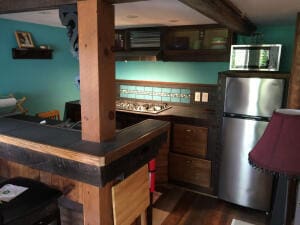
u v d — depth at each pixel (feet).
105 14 4.61
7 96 10.06
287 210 4.48
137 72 13.34
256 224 8.64
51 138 5.18
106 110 4.94
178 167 10.88
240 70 9.42
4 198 4.59
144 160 5.72
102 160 4.27
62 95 12.78
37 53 11.12
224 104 9.22
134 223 6.44
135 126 6.08
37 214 4.58
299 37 7.66
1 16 9.17
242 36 10.88
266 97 8.41
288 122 3.81
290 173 3.70
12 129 5.84
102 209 5.07
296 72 7.86
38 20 10.11
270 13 7.59
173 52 11.34
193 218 8.90
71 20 5.25
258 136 8.70
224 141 9.45
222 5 5.93
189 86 12.09
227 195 9.73
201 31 10.61
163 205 9.65
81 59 4.72
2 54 9.87
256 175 8.98
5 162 6.55
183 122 10.46
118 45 12.37
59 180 5.57
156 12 7.83
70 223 6.04
